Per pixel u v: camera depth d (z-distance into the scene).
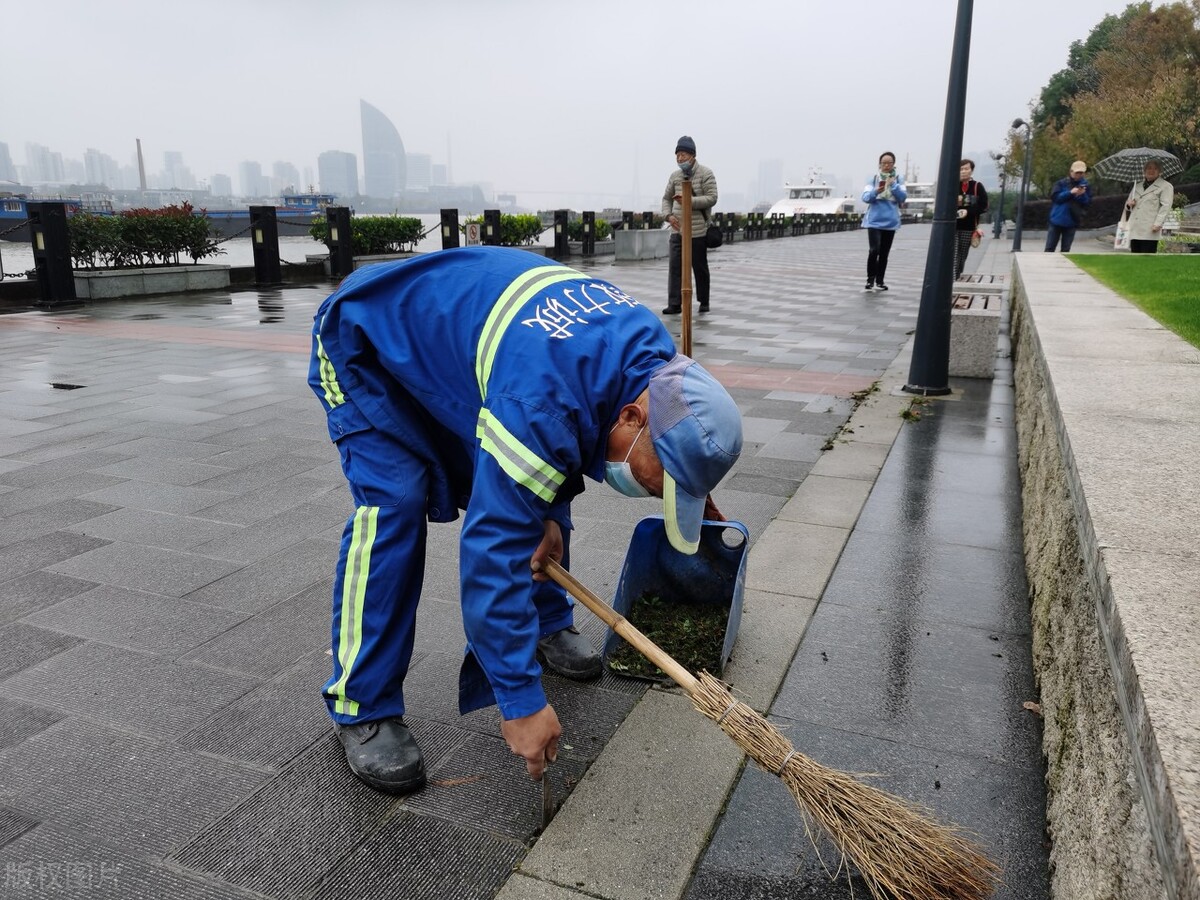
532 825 2.14
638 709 2.59
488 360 1.90
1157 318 5.29
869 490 4.43
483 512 1.78
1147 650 1.41
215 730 2.49
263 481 4.63
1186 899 1.02
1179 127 33.12
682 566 3.02
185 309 11.92
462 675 2.26
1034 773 2.30
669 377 1.83
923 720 2.53
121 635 3.01
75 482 4.60
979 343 7.02
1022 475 4.55
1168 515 1.96
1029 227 37.66
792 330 9.89
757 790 2.25
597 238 21.77
